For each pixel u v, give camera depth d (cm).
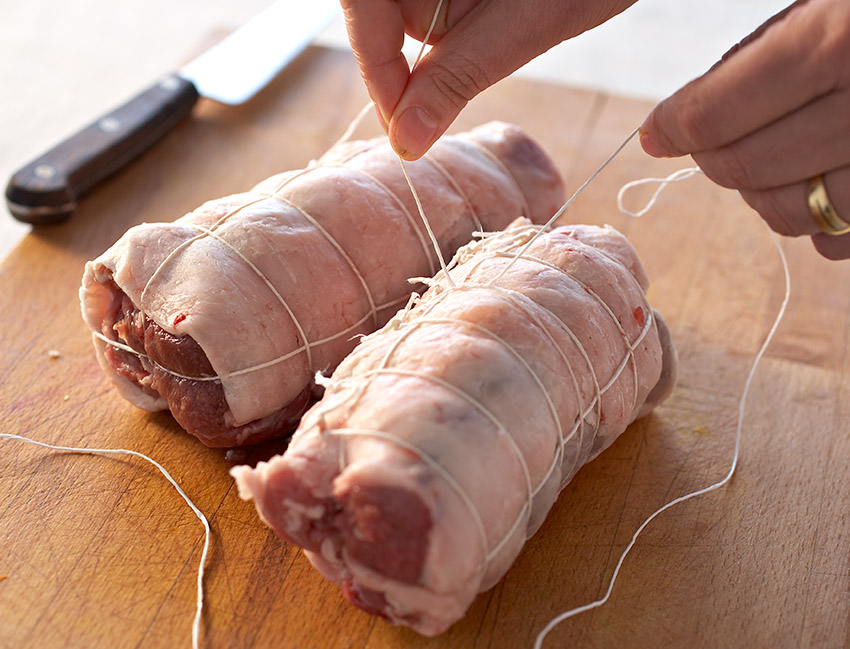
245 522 32
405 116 31
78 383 38
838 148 27
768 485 35
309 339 33
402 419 26
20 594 30
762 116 27
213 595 30
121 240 33
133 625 29
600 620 30
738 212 48
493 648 29
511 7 31
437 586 25
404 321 31
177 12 74
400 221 36
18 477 34
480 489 26
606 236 35
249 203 35
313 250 34
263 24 59
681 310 43
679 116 28
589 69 68
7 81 64
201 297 31
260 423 33
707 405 38
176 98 51
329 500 27
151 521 32
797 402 39
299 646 29
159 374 33
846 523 34
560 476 30
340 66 58
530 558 32
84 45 69
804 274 45
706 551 32
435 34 34
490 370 28
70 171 46
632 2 32
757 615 30
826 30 25
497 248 34
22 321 40
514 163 41
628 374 32
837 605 31
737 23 74
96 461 34
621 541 32
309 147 52
